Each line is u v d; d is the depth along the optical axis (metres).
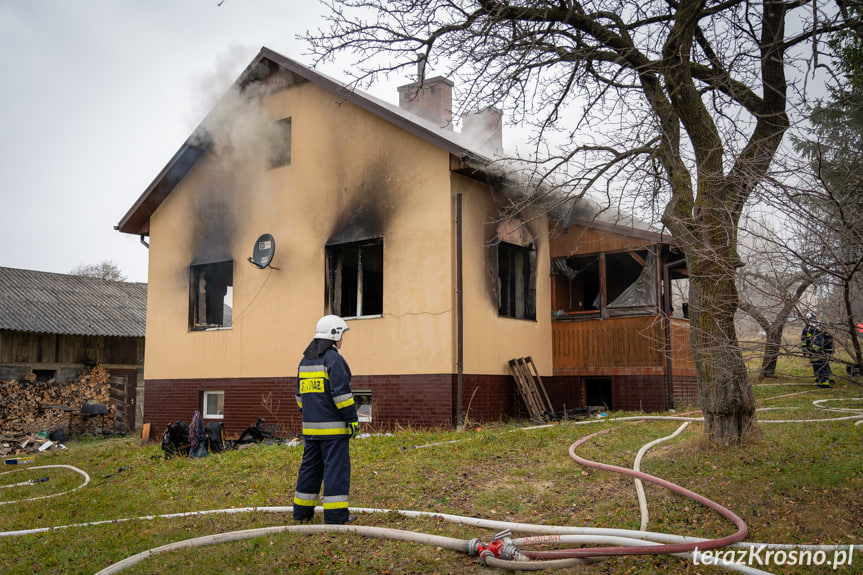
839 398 11.81
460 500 6.60
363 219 12.41
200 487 7.99
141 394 21.77
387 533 5.42
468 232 11.85
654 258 13.12
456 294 11.41
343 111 12.91
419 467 7.88
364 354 12.12
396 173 12.15
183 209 15.04
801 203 4.36
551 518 5.88
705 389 7.37
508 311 13.45
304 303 12.95
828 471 6.21
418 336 11.55
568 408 13.79
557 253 14.20
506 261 13.54
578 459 7.45
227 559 5.15
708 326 7.04
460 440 9.52
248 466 8.76
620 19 7.97
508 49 7.81
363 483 7.31
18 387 18.69
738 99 7.57
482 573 4.78
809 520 5.25
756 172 4.82
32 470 11.04
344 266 13.48
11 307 19.62
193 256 14.73
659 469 6.91
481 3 7.84
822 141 4.77
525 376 12.66
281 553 5.25
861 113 5.01
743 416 7.29
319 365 5.94
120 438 18.69
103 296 23.53
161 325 15.05
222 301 15.34
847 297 4.20
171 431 10.43
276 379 13.13
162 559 5.25
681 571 4.59
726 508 5.63
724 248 6.04
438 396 11.24
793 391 13.87
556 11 7.73
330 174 12.94
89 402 20.20
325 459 5.87
